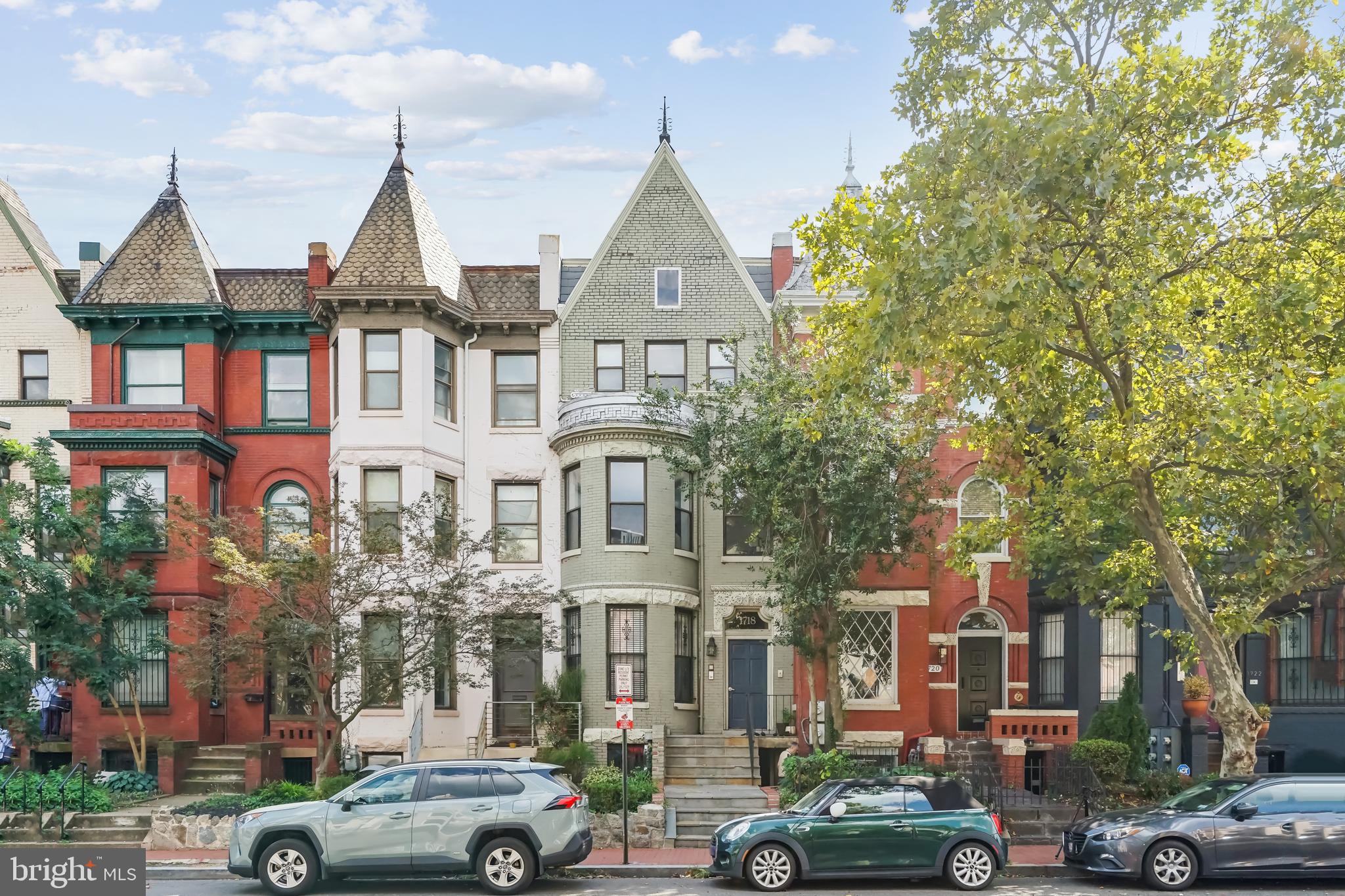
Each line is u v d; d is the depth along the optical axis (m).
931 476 25.16
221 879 19.11
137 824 22.61
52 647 25.45
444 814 17.62
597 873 19.30
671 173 31.98
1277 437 18.27
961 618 28.58
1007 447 22.19
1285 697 26.89
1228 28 18.92
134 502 28.28
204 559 29.36
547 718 28.30
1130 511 20.73
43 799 23.94
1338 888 17.89
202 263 31.23
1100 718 24.50
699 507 30.62
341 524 25.80
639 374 31.22
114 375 30.80
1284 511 21.17
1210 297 21.16
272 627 23.66
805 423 21.23
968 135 18.25
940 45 19.48
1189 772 25.53
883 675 27.86
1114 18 19.08
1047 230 18.64
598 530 29.30
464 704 30.09
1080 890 17.83
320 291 29.48
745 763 26.94
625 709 20.11
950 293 17.17
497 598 26.33
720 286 31.48
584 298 31.53
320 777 23.41
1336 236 19.27
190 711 28.83
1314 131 18.97
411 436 29.66
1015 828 22.11
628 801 22.81
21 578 25.92
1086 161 17.62
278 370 31.62
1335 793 17.92
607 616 29.00
